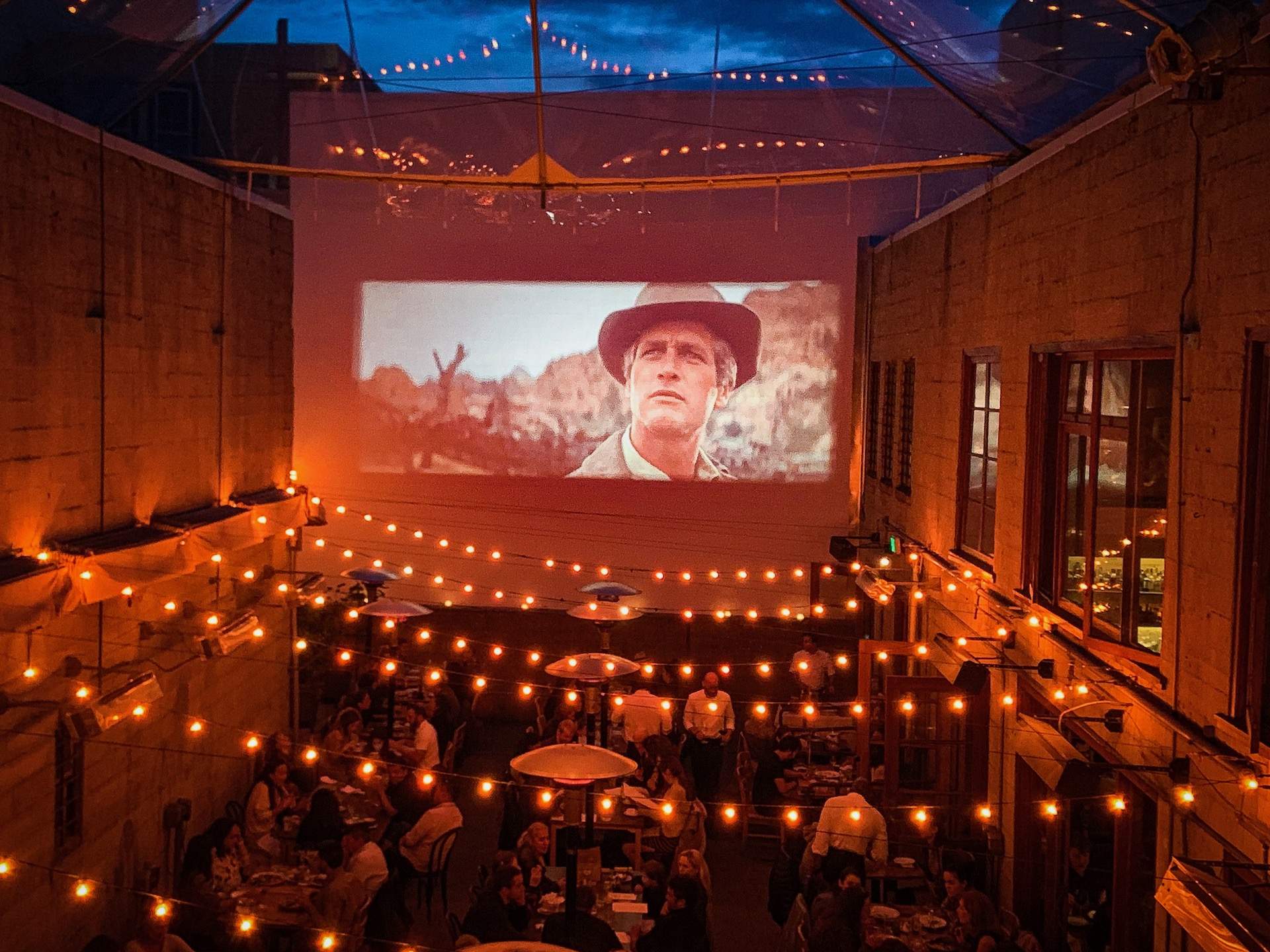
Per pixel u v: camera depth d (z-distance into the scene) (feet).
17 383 31.45
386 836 42.75
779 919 40.45
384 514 68.08
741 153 58.03
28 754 31.32
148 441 40.27
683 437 66.74
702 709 52.31
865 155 55.52
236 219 48.80
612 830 42.78
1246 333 22.16
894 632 56.54
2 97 30.55
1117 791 28.89
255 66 64.64
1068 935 34.37
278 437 54.85
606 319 66.85
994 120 38.99
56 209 33.60
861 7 36.96
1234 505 22.47
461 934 33.55
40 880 32.12
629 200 66.08
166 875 40.86
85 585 32.45
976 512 42.45
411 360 67.56
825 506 66.23
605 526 67.41
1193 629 24.27
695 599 67.05
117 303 37.65
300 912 35.50
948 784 43.78
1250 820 21.36
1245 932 17.22
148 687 34.55
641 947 32.86
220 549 42.88
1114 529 29.30
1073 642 31.09
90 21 36.01
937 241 48.06
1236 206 22.59
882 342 61.36
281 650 54.80
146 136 63.82
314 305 67.51
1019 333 36.65
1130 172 28.04
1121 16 29.14
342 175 49.49
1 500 30.76
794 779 48.93
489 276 67.05
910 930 34.68
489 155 63.41
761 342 66.03
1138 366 28.14
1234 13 20.86
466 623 66.49
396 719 55.67
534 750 29.30
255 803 43.19
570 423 67.31
